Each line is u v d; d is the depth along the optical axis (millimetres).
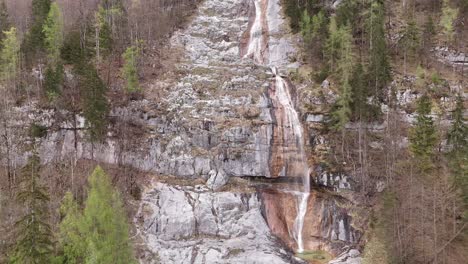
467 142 43094
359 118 47906
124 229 29469
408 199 36938
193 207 41969
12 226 33250
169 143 47531
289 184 46719
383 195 40156
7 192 40406
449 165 39688
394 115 48000
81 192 42469
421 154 42375
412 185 38250
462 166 40219
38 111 50219
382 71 48594
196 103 50969
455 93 51594
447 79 54156
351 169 44781
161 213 41469
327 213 42906
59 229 30547
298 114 50500
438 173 41094
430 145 42938
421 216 35969
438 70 56062
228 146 46969
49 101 50562
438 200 36094
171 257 37656
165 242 39500
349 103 47719
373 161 45281
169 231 40188
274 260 36906
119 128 48781
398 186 39656
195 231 40688
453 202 35719
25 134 48875
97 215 28328
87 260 26812
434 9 65000
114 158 47438
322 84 52875
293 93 53250
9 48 51562
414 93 51406
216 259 37031
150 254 38031
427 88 51969
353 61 52312
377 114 47500
